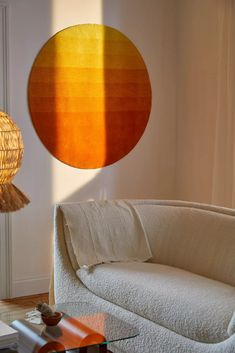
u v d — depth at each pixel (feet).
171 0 17.19
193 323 10.02
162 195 17.53
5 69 15.07
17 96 15.33
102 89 16.38
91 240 12.80
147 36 16.94
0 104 15.10
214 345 9.63
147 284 11.25
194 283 11.16
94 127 16.34
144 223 13.38
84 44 16.05
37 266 15.89
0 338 8.96
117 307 11.64
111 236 12.99
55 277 13.20
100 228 12.99
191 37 16.80
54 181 15.97
